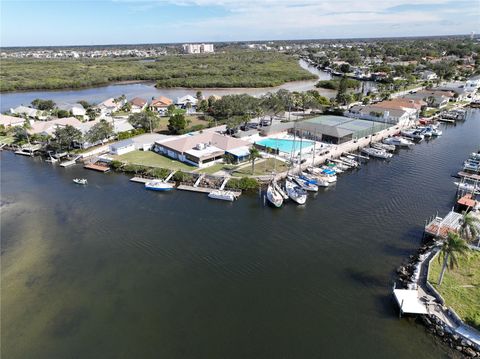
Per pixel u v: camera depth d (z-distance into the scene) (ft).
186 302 159.84
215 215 240.32
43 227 229.45
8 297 165.37
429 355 130.31
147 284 172.55
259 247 201.77
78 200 268.21
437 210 237.86
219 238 212.02
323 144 374.02
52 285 173.27
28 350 136.46
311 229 219.20
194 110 574.15
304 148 358.43
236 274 178.91
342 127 407.23
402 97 554.46
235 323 146.92
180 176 296.10
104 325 147.54
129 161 338.95
